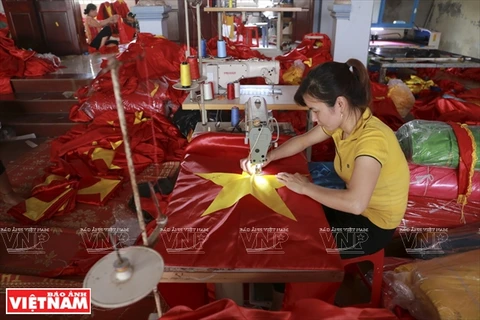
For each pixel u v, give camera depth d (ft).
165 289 4.07
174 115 12.55
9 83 15.38
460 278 4.39
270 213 4.42
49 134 14.02
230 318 3.24
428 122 7.20
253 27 17.61
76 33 19.95
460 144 6.63
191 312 3.32
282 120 11.75
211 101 8.54
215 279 3.68
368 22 14.53
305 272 3.65
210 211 4.44
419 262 5.10
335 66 4.32
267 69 8.95
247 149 6.03
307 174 5.36
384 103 12.01
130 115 12.35
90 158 10.85
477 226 7.00
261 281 3.69
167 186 9.07
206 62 9.02
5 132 13.47
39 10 19.20
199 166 5.57
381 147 4.35
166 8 15.56
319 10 20.08
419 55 16.19
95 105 12.66
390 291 4.96
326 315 3.40
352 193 4.29
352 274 6.93
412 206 7.11
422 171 6.94
